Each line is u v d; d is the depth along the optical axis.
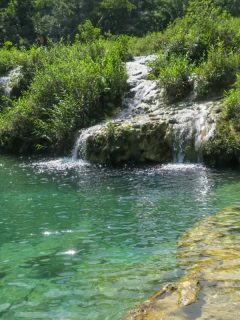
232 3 49.44
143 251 7.12
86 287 5.84
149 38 26.94
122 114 17.59
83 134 16.22
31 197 10.82
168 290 5.21
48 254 7.14
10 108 19.80
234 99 14.67
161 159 14.83
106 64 19.70
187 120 14.95
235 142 13.65
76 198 10.64
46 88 18.81
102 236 7.96
